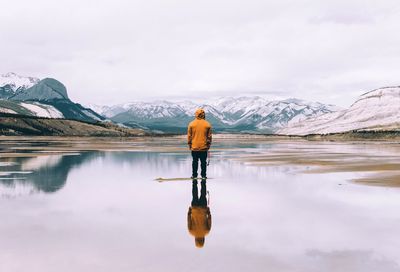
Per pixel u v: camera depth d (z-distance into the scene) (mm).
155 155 36906
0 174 20125
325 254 7176
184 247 7570
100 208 11328
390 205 11562
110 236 8328
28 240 8031
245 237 8266
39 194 13781
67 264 6648
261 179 18047
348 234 8477
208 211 10891
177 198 13062
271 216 10211
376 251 7359
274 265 6613
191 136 18875
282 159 31516
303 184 16156
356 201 12203
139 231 8742
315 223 9438
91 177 19016
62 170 22297
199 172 21656
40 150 45938
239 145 74875
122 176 19516
